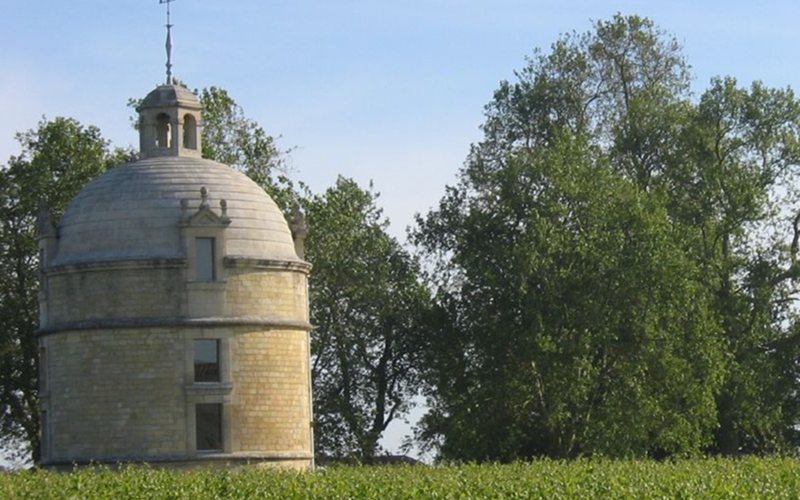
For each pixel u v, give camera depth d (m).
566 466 73.44
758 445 109.62
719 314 104.19
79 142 108.75
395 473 68.56
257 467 78.81
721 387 101.94
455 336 101.50
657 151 109.94
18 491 60.16
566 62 112.44
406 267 115.94
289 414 85.88
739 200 105.62
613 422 94.31
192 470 76.50
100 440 83.50
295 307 87.44
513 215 98.88
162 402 83.19
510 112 113.06
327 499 60.97
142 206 85.19
